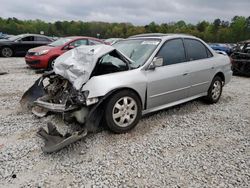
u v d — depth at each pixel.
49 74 4.76
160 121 4.71
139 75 4.22
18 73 9.73
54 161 3.33
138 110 4.24
